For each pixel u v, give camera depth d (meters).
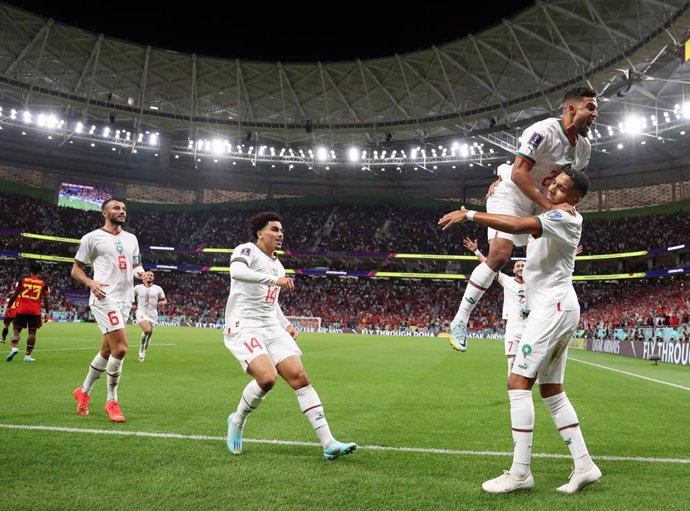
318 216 55.62
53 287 47.88
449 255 50.97
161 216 54.44
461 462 4.08
